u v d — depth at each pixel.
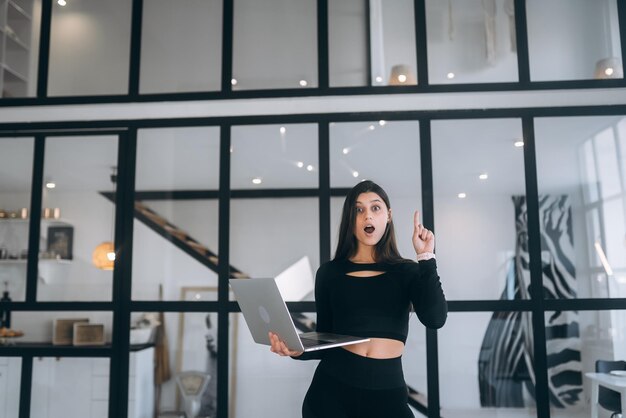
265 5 3.90
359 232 2.00
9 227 3.83
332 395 1.86
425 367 3.48
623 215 3.53
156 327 3.67
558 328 3.46
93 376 3.66
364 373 1.84
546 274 3.50
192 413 3.58
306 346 1.71
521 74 3.68
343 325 1.92
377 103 3.71
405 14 3.81
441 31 3.78
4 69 3.95
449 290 3.54
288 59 3.84
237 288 1.96
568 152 3.61
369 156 3.69
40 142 3.88
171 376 3.62
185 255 3.72
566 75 3.69
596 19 3.73
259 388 3.57
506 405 3.41
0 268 3.80
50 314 3.73
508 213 3.57
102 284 3.73
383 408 1.82
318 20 3.85
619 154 3.58
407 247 3.58
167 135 3.83
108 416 3.61
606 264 3.49
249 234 3.70
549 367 3.42
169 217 3.76
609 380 3.39
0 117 3.91
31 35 3.99
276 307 1.76
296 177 3.72
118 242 3.75
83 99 3.89
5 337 3.72
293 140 3.76
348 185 3.68
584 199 3.55
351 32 3.82
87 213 3.81
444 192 3.62
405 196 3.63
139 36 3.92
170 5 3.95
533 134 3.63
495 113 3.66
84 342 3.68
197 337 3.64
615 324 3.43
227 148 3.77
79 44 3.96
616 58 3.67
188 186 3.78
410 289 1.92
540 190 3.58
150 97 3.86
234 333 3.62
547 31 3.73
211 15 3.92
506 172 3.61
